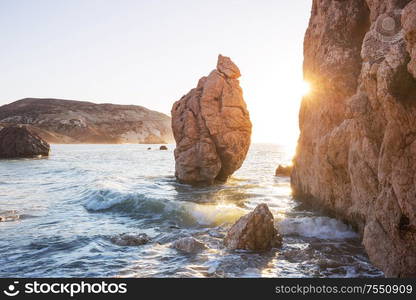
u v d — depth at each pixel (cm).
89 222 1478
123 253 1086
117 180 2784
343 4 1513
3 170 3806
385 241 876
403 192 800
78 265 986
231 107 2650
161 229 1366
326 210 1504
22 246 1149
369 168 1008
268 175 3269
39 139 6544
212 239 1219
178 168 2647
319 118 1564
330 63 1472
